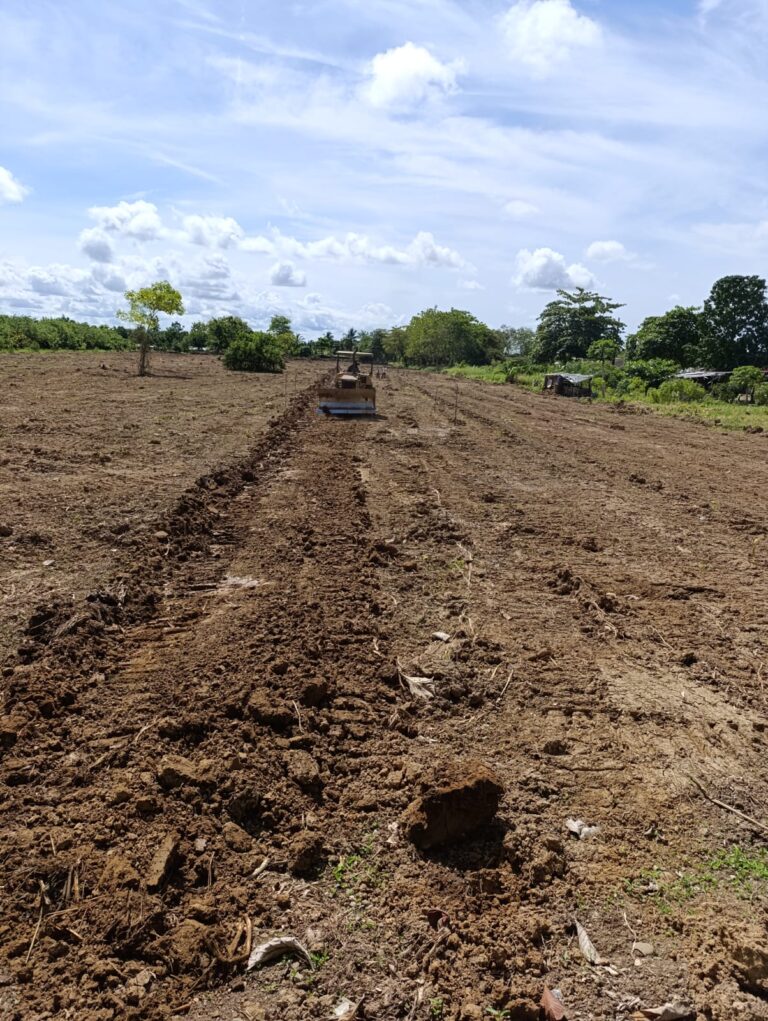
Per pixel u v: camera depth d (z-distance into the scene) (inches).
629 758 174.6
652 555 340.5
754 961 116.0
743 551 353.1
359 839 141.6
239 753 161.2
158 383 1115.9
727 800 160.2
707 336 2188.7
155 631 228.1
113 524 323.0
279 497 420.2
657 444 764.0
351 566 298.0
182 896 125.0
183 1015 103.5
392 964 113.8
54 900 121.2
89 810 142.1
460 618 253.3
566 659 225.3
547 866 135.8
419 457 593.3
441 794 141.1
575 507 434.3
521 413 1051.9
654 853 142.8
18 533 303.1
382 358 4704.7
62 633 213.5
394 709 189.2
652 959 117.4
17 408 700.7
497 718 189.8
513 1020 105.6
